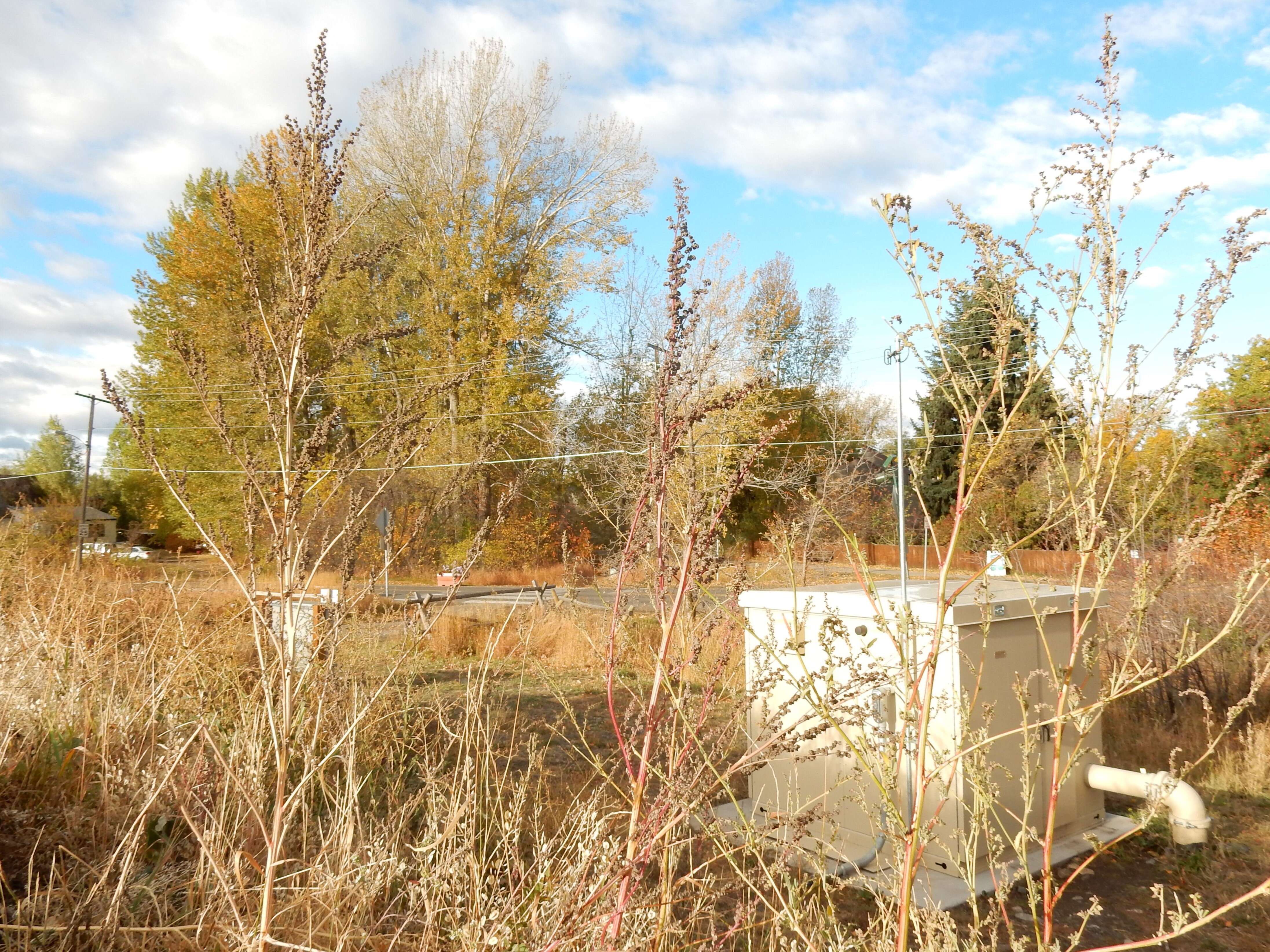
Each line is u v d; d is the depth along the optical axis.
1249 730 6.56
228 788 2.90
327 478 2.22
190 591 7.52
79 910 2.55
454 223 28.89
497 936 2.18
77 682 4.64
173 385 29.06
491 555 25.27
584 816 2.72
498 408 26.33
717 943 2.44
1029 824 4.84
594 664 8.15
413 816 4.01
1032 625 4.85
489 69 28.86
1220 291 1.93
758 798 4.56
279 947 2.40
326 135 2.21
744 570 2.45
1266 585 1.81
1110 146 1.97
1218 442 9.61
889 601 2.28
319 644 2.32
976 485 1.75
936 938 2.27
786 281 31.84
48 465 52.81
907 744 2.04
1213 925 4.16
